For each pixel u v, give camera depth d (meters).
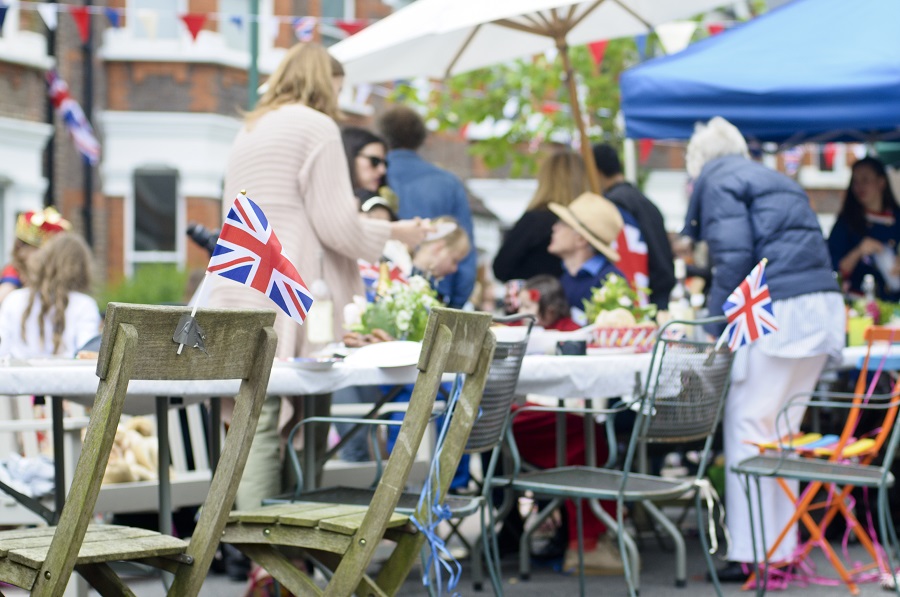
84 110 33.88
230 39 36.22
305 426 9.57
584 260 13.30
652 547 13.18
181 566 6.40
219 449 10.03
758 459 10.11
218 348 6.03
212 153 35.47
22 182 30.78
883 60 13.07
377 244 10.34
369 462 12.16
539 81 28.91
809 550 11.87
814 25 14.09
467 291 14.31
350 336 9.74
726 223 10.80
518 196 49.50
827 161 42.97
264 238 6.43
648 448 12.78
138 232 34.97
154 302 28.05
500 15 12.75
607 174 15.20
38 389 7.44
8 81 30.28
